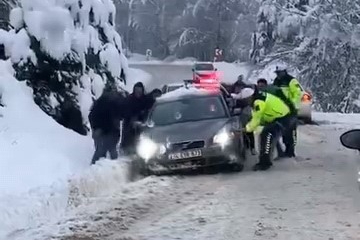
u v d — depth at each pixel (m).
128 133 16.22
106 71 21.14
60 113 19.16
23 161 14.48
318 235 8.89
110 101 15.73
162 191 12.38
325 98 43.78
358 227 9.27
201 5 102.38
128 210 10.83
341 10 42.56
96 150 15.77
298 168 14.84
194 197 11.77
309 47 44.25
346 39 42.72
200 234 9.11
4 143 15.27
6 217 10.21
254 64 52.56
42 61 18.89
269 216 10.06
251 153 16.78
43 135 16.67
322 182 12.84
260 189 12.31
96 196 12.16
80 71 19.73
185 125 14.95
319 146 18.91
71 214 10.73
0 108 17.23
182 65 92.44
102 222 10.02
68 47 19.19
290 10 44.06
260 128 15.00
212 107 15.90
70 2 19.92
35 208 10.81
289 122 15.39
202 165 14.20
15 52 18.62
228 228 9.38
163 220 10.06
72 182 12.38
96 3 21.16
